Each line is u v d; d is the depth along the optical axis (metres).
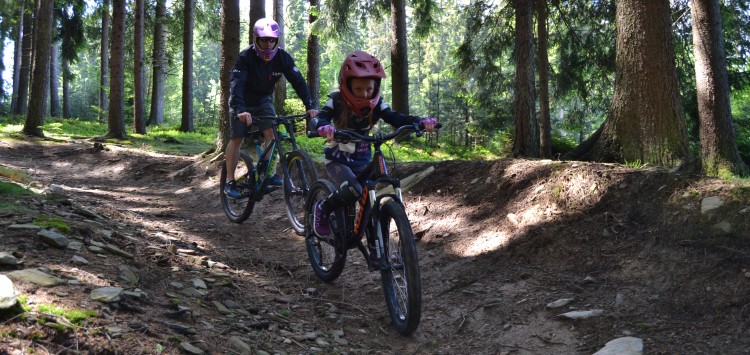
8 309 2.27
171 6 25.75
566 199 4.66
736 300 3.17
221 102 10.10
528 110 10.64
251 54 5.32
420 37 17.45
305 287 4.32
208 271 4.06
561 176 4.90
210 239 5.45
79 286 2.83
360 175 3.75
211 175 9.21
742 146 11.46
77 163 11.77
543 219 4.60
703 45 7.65
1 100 39.69
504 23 13.80
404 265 3.25
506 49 14.06
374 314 3.85
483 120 15.86
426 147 17.48
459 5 14.27
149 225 5.44
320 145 12.79
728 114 7.51
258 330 3.19
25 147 13.30
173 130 21.61
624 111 6.37
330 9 15.05
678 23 11.45
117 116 16.34
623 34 6.42
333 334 3.41
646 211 4.14
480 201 5.39
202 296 3.45
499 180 5.49
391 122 3.75
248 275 4.33
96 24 29.27
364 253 3.74
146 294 3.08
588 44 13.39
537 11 12.88
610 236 4.10
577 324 3.36
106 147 12.91
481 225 5.00
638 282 3.62
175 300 3.14
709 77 7.57
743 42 11.89
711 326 3.09
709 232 3.70
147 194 8.55
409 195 6.10
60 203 4.67
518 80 10.75
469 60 14.24
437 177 6.16
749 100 18.20
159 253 4.10
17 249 3.15
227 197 6.52
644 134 6.18
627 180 4.46
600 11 13.11
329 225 4.15
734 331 3.00
